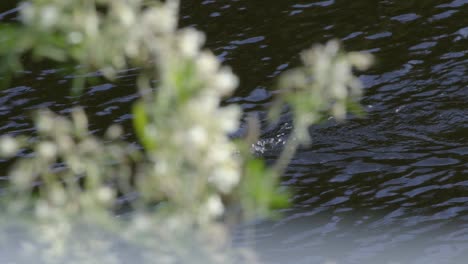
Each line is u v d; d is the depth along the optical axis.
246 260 7.80
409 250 13.34
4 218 6.62
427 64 19.62
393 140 16.81
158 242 6.46
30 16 5.89
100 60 6.05
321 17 22.05
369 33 21.17
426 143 16.70
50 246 6.92
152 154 5.94
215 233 6.37
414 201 14.77
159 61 5.84
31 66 20.41
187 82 5.69
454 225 13.98
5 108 18.80
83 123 6.42
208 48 20.94
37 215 6.58
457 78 18.95
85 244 6.84
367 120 17.45
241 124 17.33
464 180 15.36
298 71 6.09
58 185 6.54
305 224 14.04
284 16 22.22
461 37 20.64
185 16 22.48
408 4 22.42
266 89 19.00
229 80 5.77
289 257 13.05
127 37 5.93
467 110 17.72
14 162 16.42
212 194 6.07
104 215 6.55
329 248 13.38
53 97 19.17
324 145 16.59
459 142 16.67
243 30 21.66
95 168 6.45
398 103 18.16
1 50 6.03
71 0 5.88
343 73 5.91
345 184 15.41
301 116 6.12
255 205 5.98
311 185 15.41
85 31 5.95
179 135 5.74
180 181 5.96
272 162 16.02
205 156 5.77
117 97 19.00
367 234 13.82
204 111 5.69
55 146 6.36
